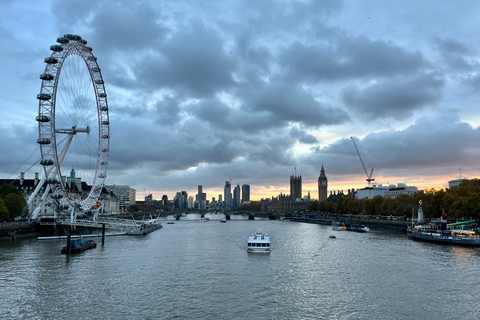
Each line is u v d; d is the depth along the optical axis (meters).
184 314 72.25
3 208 179.38
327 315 72.19
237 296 83.56
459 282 94.50
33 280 96.00
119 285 91.81
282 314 72.56
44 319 69.88
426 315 72.31
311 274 104.50
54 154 166.62
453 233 168.12
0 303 78.25
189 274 104.06
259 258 130.62
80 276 100.62
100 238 196.12
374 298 82.31
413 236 187.12
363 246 160.62
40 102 164.00
